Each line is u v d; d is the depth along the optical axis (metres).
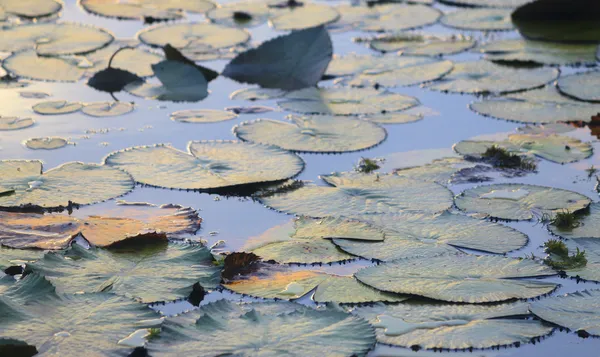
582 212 7.81
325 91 12.06
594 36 15.20
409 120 10.80
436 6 18.61
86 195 7.99
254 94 11.86
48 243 6.89
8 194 7.91
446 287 6.16
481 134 10.33
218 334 5.32
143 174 8.60
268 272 6.52
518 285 6.22
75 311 5.62
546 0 16.23
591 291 6.14
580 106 11.34
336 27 16.31
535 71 13.07
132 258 6.57
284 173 8.79
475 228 7.35
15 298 5.71
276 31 15.72
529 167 9.14
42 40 14.14
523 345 5.42
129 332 5.40
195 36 14.94
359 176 8.76
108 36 14.59
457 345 5.38
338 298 6.04
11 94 11.50
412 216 7.64
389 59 13.80
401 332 5.54
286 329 5.41
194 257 6.63
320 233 7.25
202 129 10.30
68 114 10.73
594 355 5.32
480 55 14.23
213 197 8.14
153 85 12.22
